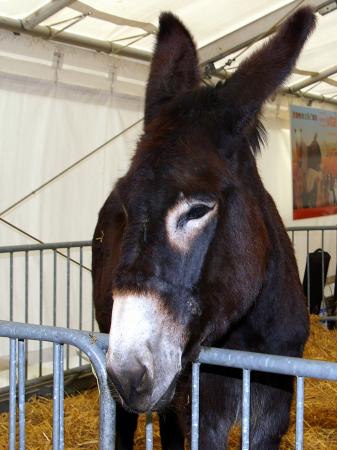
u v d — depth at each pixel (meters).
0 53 4.45
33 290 4.85
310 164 7.40
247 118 1.79
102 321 2.85
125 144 5.42
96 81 5.12
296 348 2.16
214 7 4.97
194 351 1.60
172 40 2.29
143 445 3.59
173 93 2.03
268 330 2.05
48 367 4.94
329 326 6.53
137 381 1.47
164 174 1.58
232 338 2.07
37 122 4.78
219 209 1.67
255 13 5.23
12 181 4.65
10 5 4.27
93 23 4.75
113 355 1.48
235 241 1.74
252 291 1.81
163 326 1.54
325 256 6.79
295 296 2.16
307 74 6.85
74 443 3.66
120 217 2.72
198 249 1.63
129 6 4.55
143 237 1.56
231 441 3.31
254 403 2.09
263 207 2.01
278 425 2.11
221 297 1.72
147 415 1.64
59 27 4.68
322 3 5.04
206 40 5.68
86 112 5.11
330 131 7.68
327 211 7.85
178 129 1.70
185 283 1.61
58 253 4.82
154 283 1.54
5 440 3.69
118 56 5.20
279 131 7.19
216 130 1.76
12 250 4.14
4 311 4.68
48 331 1.67
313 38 5.90
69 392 4.57
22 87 4.64
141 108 5.54
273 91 1.78
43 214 4.88
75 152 5.05
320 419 3.88
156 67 2.21
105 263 2.83
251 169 1.93
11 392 1.80
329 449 3.54
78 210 5.13
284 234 2.26
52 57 4.77
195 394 1.59
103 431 1.60
